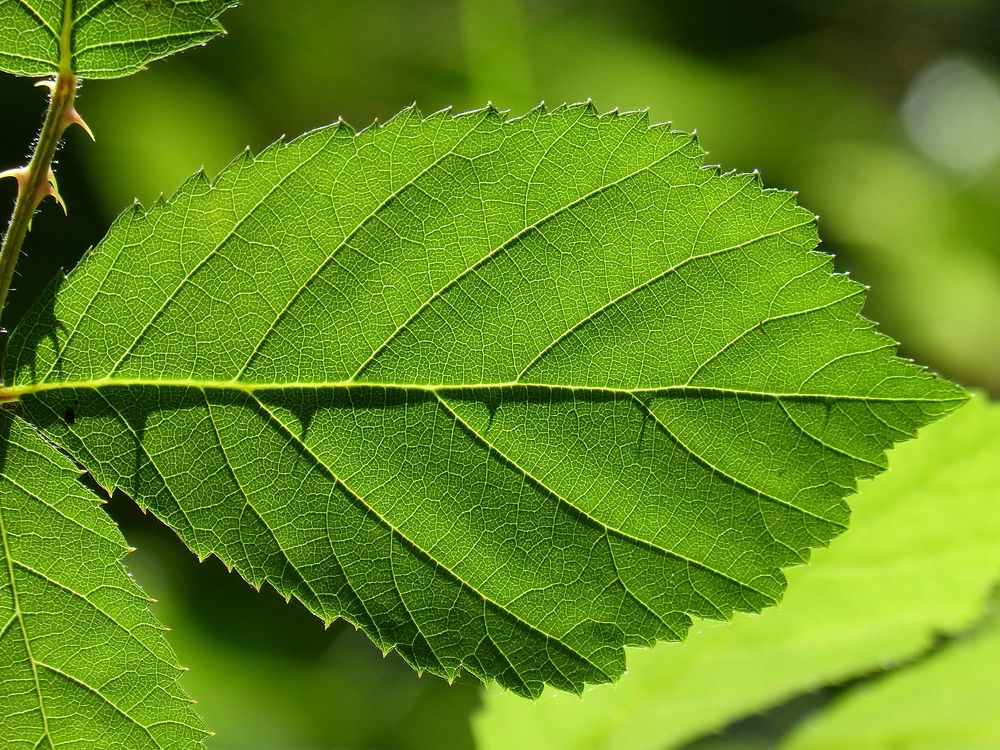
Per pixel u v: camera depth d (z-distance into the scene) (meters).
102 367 0.31
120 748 0.31
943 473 0.33
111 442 0.31
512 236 0.31
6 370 0.30
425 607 0.31
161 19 0.30
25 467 0.31
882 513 0.33
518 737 0.34
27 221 0.30
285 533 0.31
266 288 0.31
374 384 0.31
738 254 0.30
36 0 0.30
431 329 0.31
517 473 0.31
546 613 0.31
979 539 0.33
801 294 0.30
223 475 0.31
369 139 0.30
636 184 0.30
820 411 0.30
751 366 0.31
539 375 0.31
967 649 0.34
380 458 0.31
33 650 0.31
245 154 0.30
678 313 0.31
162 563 0.47
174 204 0.30
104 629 0.31
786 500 0.31
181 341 0.31
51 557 0.31
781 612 0.33
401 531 0.31
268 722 0.45
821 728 0.34
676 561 0.31
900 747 0.33
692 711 0.34
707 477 0.31
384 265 0.31
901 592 0.33
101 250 0.30
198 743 0.31
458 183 0.31
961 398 0.30
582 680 0.31
